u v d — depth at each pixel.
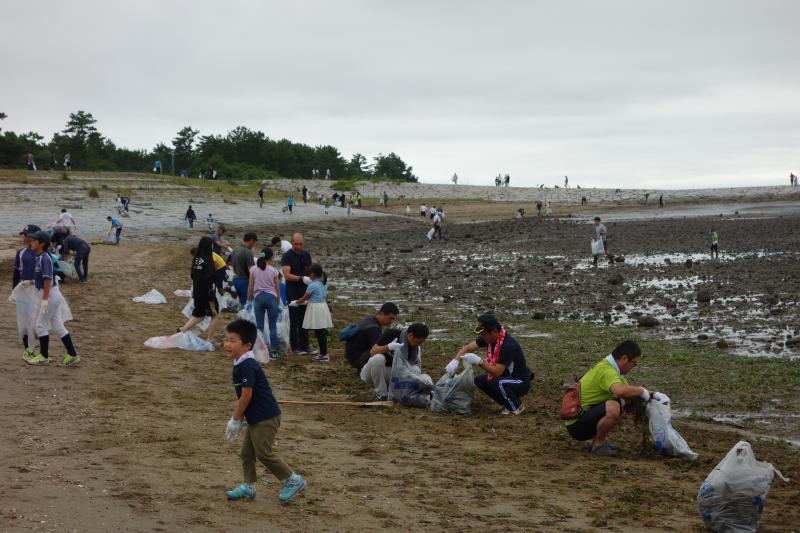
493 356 10.05
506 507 6.38
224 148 130.38
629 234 47.12
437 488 6.79
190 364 12.00
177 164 134.88
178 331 14.48
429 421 9.52
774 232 44.16
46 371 10.30
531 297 22.09
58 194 54.50
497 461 7.84
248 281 14.24
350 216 63.00
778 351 14.10
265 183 100.19
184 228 45.81
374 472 7.18
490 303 21.03
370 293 23.69
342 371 12.30
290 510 5.91
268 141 133.38
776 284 23.03
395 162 169.50
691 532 6.04
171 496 5.93
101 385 9.89
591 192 96.25
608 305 20.14
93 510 5.42
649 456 8.27
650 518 6.29
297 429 8.66
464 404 10.02
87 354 11.78
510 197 94.06
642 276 26.16
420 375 10.37
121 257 30.31
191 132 136.62
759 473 5.96
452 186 103.56
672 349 14.31
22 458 6.54
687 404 10.74
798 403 10.73
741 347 14.52
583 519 6.20
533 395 11.17
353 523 5.73
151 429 7.95
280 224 54.00
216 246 17.69
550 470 7.62
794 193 85.69
